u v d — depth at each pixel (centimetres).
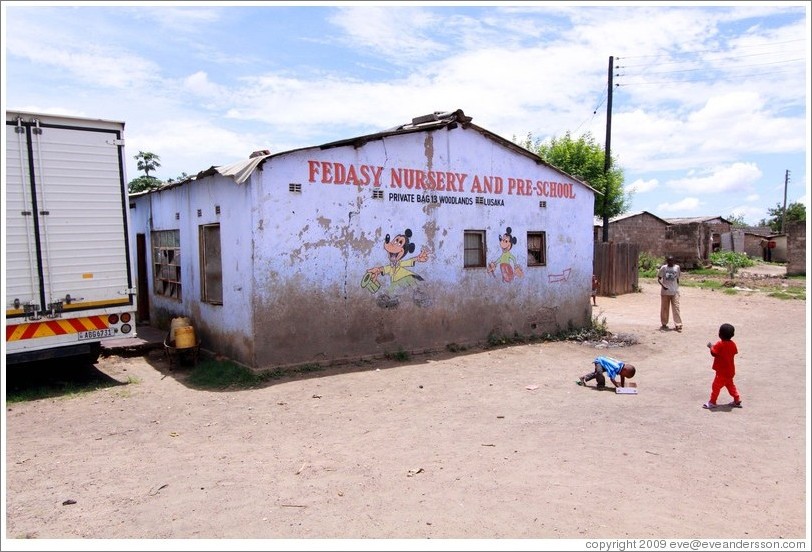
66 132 834
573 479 510
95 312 862
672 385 873
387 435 639
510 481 505
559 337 1302
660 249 3947
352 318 1002
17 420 707
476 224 1174
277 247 910
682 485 497
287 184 916
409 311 1079
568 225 1350
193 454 583
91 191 858
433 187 1102
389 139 1035
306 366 943
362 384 873
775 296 2078
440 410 739
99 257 867
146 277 1430
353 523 426
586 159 2644
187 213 1130
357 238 1002
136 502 468
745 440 617
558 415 714
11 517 441
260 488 494
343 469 537
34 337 825
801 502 462
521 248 1257
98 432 658
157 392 834
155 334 1242
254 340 895
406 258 1070
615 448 592
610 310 1786
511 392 834
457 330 1154
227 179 957
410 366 998
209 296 1075
